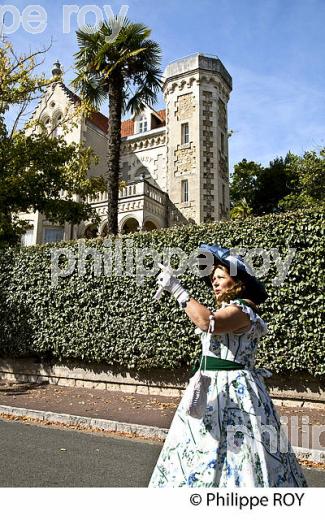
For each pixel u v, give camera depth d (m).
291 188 32.75
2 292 12.23
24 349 11.66
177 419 2.48
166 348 9.54
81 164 16.17
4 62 14.52
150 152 28.69
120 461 5.26
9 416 8.18
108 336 10.34
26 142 14.91
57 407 8.49
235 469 2.29
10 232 14.85
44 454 5.48
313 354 7.91
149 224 25.48
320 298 7.89
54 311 11.28
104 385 10.67
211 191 25.17
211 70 26.47
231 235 8.98
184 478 2.34
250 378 2.49
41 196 15.28
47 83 15.28
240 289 2.66
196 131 25.59
